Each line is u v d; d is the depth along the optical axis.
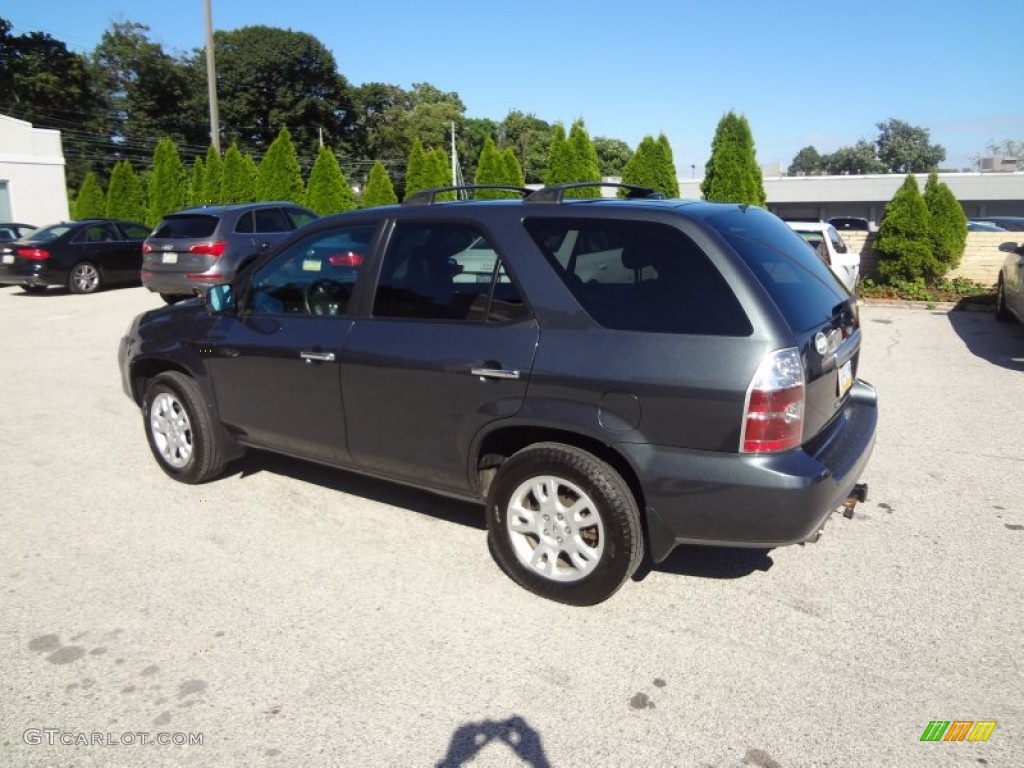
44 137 26.39
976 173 45.44
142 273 12.61
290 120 58.41
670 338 3.24
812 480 3.11
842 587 3.75
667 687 3.03
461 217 3.87
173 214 12.45
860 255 13.84
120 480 5.28
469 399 3.70
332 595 3.75
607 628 3.44
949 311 11.96
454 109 75.25
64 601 3.71
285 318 4.48
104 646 3.35
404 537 4.37
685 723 2.83
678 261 3.32
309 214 13.81
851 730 2.77
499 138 89.81
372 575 3.94
